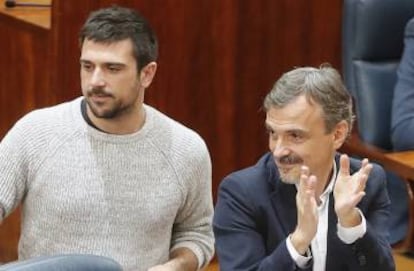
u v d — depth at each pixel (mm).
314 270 6352
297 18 10523
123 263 6797
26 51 9805
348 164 6125
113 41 6480
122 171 6766
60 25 9445
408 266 8867
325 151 6129
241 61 10352
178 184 6922
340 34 10742
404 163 8820
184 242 7203
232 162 10555
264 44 10430
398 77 10133
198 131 10320
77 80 9562
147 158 6820
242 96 10445
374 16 10336
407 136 9805
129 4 9641
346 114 6145
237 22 10242
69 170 6699
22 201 6910
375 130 10305
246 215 6406
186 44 10055
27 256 6906
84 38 6570
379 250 6227
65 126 6730
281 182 6367
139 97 6715
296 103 5988
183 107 10195
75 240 6766
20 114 10016
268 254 6418
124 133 6754
